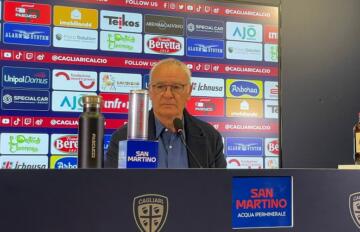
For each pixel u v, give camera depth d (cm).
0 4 315
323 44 396
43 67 323
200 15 356
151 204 103
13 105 317
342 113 397
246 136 363
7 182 94
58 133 326
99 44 334
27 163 319
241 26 365
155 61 345
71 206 98
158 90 263
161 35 347
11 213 95
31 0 321
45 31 324
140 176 102
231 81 361
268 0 376
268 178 113
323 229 117
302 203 116
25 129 319
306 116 388
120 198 101
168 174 104
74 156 328
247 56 365
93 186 99
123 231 101
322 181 118
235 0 363
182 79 266
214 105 356
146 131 125
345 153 395
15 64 318
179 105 256
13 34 318
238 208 110
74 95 329
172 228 105
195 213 106
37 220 96
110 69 336
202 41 356
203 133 249
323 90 393
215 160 251
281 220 114
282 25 387
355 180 120
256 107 366
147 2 344
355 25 404
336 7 401
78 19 330
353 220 120
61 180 97
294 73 387
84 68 331
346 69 400
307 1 394
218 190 108
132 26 341
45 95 323
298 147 384
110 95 335
